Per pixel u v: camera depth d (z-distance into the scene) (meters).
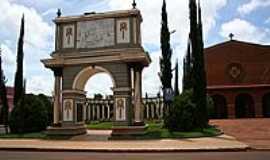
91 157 16.34
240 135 29.50
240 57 53.94
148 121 51.09
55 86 29.67
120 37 29.00
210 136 27.75
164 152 18.66
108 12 29.53
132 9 29.09
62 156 16.94
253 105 51.97
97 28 29.72
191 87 34.22
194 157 15.70
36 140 26.94
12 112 32.19
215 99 53.41
